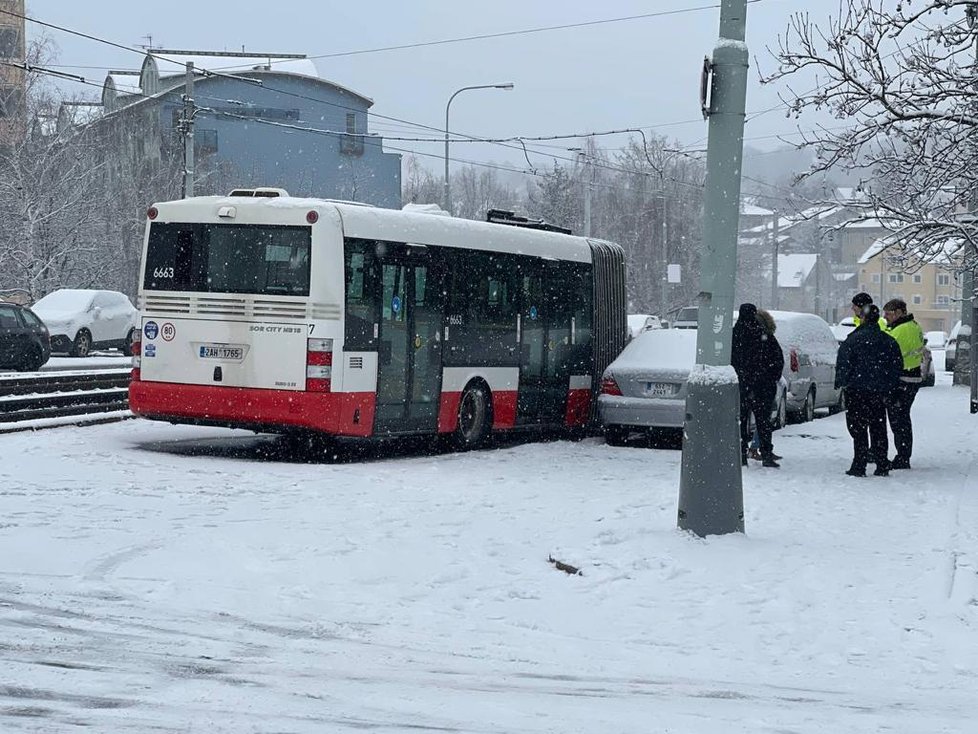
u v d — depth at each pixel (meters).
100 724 5.55
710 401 10.66
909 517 12.56
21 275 51.56
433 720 5.90
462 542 10.55
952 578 9.59
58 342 36.75
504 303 19.67
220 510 11.83
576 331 21.69
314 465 16.05
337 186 81.19
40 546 9.72
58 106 56.72
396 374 17.19
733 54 10.46
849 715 6.30
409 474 15.37
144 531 10.50
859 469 16.17
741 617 8.43
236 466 15.42
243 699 6.09
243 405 16.16
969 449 20.17
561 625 8.13
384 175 83.62
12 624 7.41
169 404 16.58
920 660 7.48
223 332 16.31
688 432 10.76
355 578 9.15
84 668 6.53
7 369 27.89
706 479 10.69
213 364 16.36
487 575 9.44
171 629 7.50
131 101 79.56
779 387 22.88
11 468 14.03
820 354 26.31
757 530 11.46
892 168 15.49
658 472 16.58
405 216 17.50
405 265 17.34
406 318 17.38
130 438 18.12
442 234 18.17
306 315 15.96
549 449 19.61
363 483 14.23
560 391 21.25
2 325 27.77
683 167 77.06
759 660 7.46
